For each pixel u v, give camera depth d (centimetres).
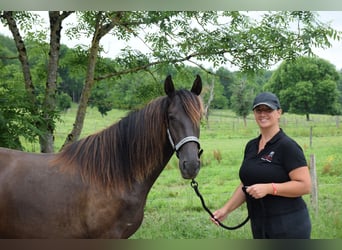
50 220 243
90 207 246
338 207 582
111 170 255
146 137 257
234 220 523
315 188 568
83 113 539
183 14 480
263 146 250
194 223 507
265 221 247
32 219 242
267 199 244
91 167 254
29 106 458
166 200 663
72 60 611
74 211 245
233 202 279
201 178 871
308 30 466
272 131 246
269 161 239
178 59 518
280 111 248
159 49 515
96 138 264
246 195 258
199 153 246
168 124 250
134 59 575
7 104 438
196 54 512
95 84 600
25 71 541
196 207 604
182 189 758
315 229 470
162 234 461
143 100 582
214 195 701
